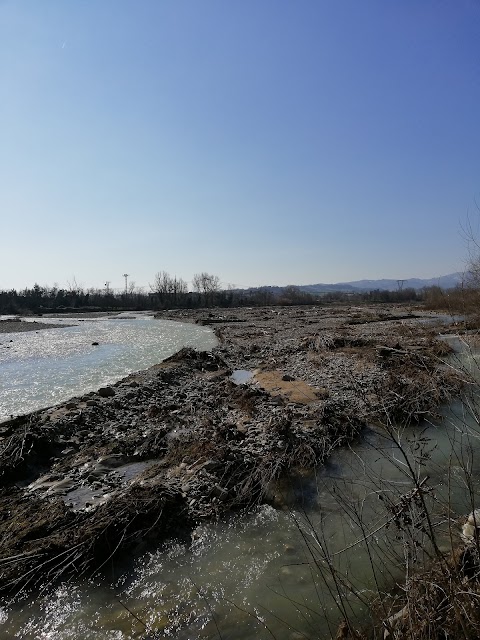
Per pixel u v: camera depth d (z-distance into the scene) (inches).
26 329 2010.3
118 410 520.4
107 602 208.7
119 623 195.3
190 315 2856.8
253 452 354.0
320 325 1685.5
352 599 195.6
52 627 195.2
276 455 341.4
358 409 445.4
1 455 364.2
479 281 286.8
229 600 205.9
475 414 252.5
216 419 456.1
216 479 307.3
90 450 387.5
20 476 348.5
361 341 983.0
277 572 223.0
